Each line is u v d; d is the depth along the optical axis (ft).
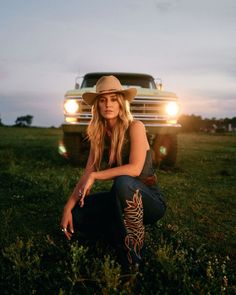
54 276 8.33
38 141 56.39
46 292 7.69
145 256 9.32
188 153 39.52
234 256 10.05
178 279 8.01
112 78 9.27
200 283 8.07
